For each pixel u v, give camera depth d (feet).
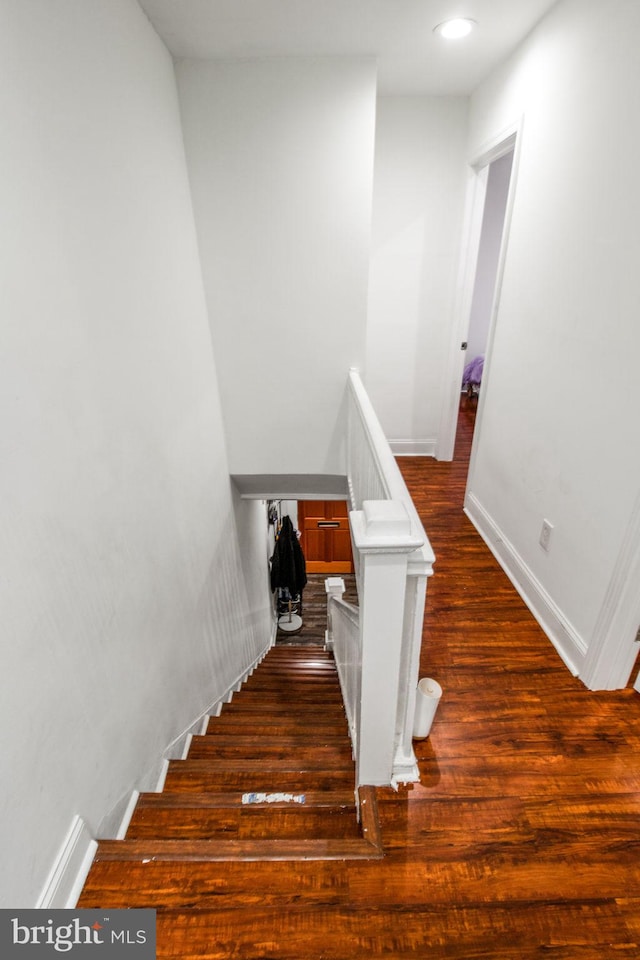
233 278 8.87
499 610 7.29
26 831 3.19
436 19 6.43
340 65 7.47
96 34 4.56
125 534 4.91
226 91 7.56
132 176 5.42
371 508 3.60
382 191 10.48
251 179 8.13
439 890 3.82
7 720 3.01
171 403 6.61
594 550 5.62
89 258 4.28
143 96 5.90
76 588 3.88
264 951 3.40
